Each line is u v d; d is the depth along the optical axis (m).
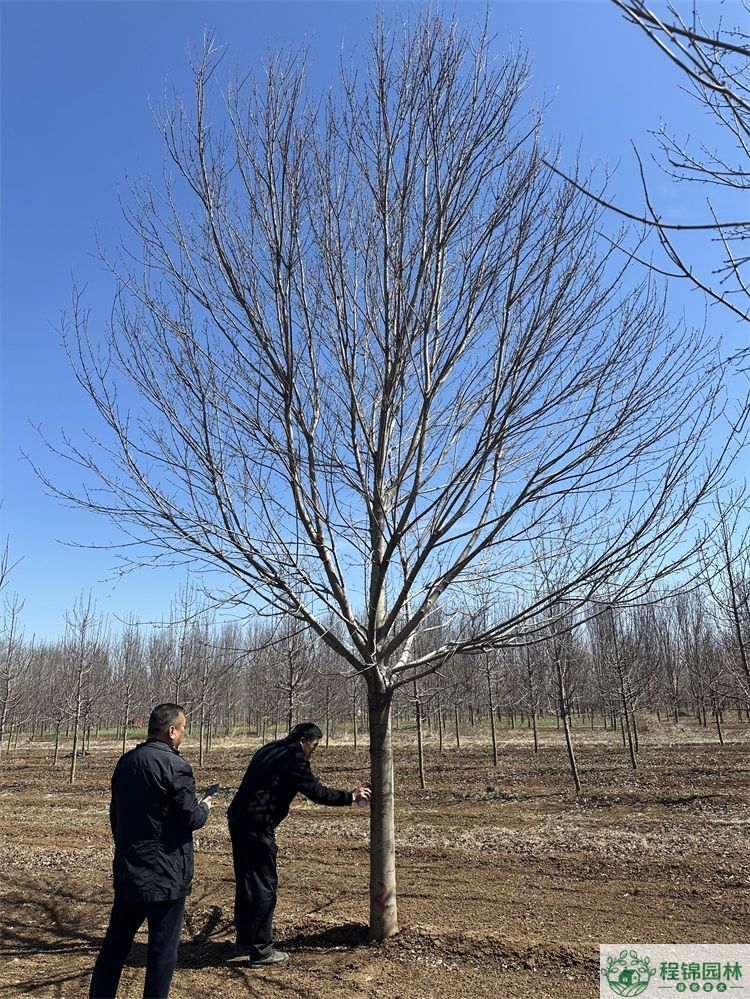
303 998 3.98
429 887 6.23
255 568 4.44
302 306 4.58
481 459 4.17
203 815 3.93
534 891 6.05
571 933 4.92
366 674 4.84
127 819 3.77
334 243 4.64
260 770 4.73
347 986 4.10
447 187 4.29
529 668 16.88
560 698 12.28
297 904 5.79
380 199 4.52
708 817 9.31
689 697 24.91
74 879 6.73
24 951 4.94
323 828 9.16
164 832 3.76
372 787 4.85
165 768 3.84
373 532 4.75
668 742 19.44
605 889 6.05
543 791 12.20
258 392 4.68
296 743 4.80
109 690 24.44
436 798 11.95
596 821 9.42
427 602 4.46
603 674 18.91
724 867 6.49
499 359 4.22
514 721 32.00
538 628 4.41
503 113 4.37
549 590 4.79
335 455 4.75
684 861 6.77
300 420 4.47
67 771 18.12
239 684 24.83
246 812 4.62
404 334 4.20
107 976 3.63
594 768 14.48
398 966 4.34
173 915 3.78
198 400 4.60
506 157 4.39
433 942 4.61
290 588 4.57
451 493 4.34
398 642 4.57
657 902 5.63
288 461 4.54
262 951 4.49
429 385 4.55
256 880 4.57
